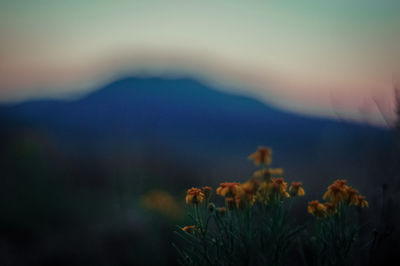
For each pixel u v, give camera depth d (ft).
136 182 33.47
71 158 53.26
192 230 6.35
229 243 5.99
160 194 23.71
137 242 18.78
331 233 6.10
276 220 5.95
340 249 5.95
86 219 25.62
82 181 41.93
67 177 41.19
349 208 7.13
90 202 31.01
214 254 6.12
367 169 9.11
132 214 22.90
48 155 48.88
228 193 6.18
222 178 32.83
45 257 19.53
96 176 42.83
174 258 16.84
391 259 6.70
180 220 20.21
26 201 28.27
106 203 29.73
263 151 6.25
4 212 25.17
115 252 18.67
